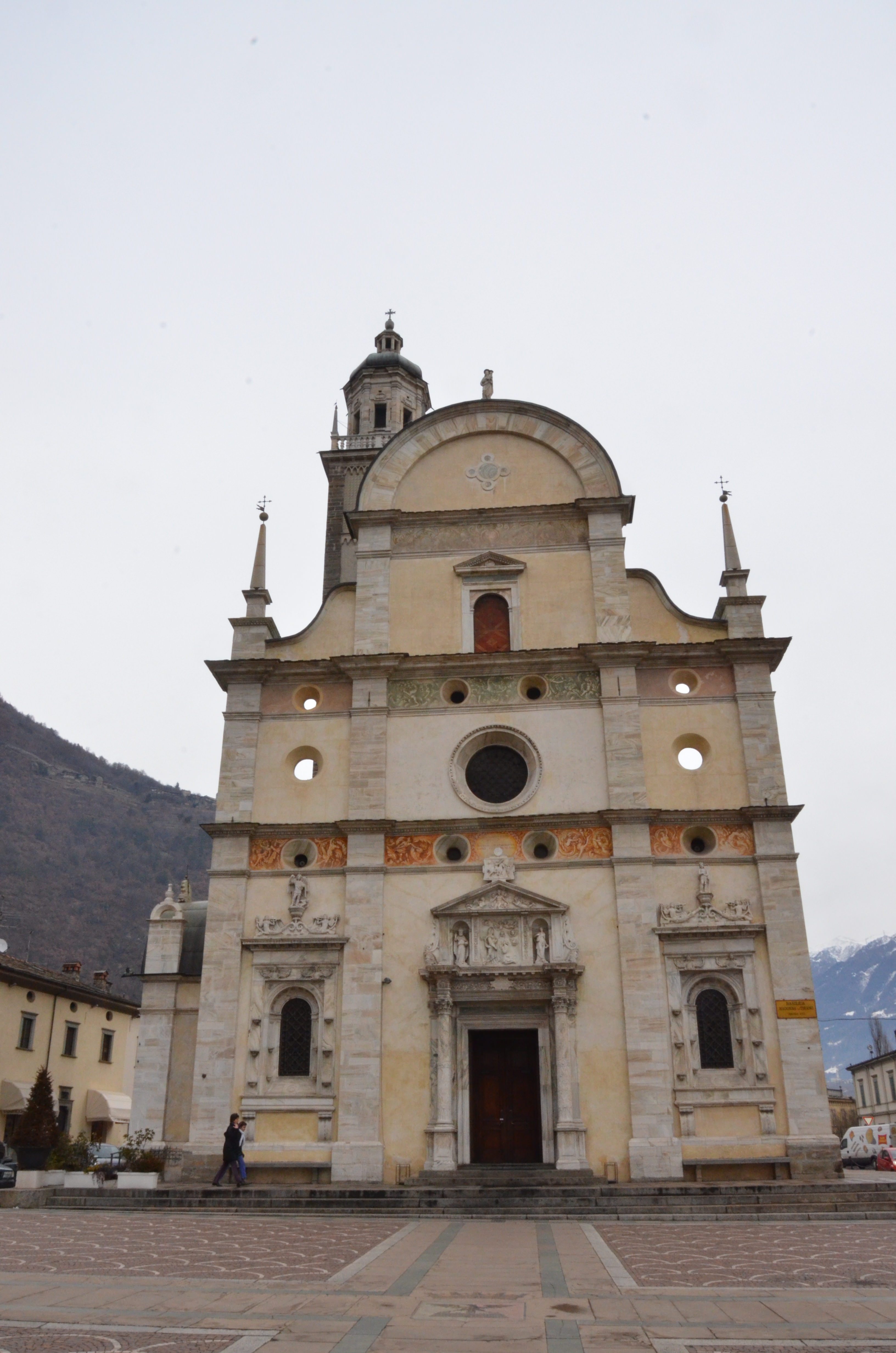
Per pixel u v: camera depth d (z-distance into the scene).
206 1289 15.23
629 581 38.69
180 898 41.25
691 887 34.16
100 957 130.00
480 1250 19.95
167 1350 11.28
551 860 34.75
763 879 33.81
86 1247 20.06
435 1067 32.62
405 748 36.75
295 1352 11.30
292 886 35.12
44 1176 30.50
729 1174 31.00
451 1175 30.95
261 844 36.06
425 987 33.78
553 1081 32.78
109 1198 29.08
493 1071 33.81
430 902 34.66
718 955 33.16
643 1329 12.50
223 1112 32.78
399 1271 17.14
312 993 34.06
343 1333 12.23
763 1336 12.08
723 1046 32.62
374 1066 32.69
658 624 37.97
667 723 36.34
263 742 37.44
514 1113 33.34
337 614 39.38
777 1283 15.81
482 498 40.22
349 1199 28.16
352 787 36.06
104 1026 64.25
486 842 35.31
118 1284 15.55
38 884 141.88
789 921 33.28
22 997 55.91
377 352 62.62
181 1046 37.81
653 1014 32.56
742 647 36.59
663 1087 31.75
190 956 39.06
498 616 38.81
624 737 35.81
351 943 34.12
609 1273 16.94
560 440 40.56
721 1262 18.12
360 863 35.03
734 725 36.19
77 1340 11.73
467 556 39.44
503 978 33.38
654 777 35.69
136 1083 37.22
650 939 33.38
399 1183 31.53
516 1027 33.53
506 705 36.91
